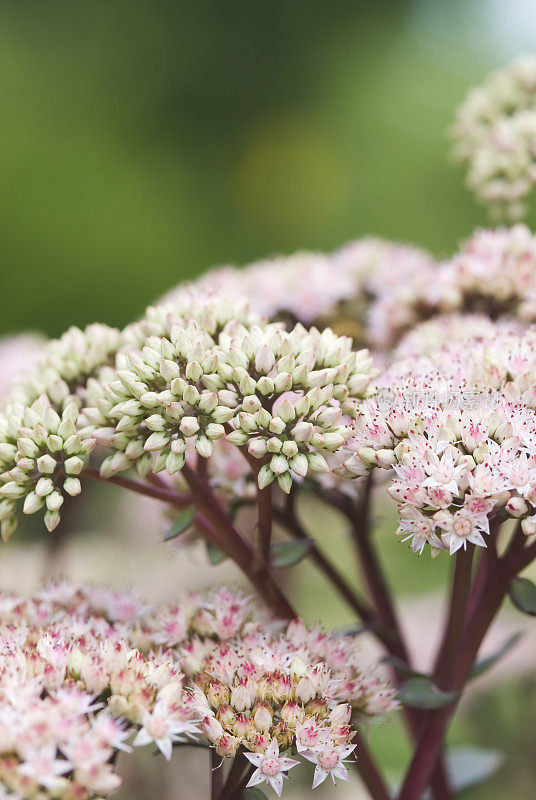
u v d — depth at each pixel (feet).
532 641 2.32
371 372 1.59
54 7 6.06
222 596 1.62
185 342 1.56
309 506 2.53
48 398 1.64
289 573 2.82
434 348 1.75
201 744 1.50
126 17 6.19
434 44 6.04
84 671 1.47
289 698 1.49
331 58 6.22
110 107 6.07
